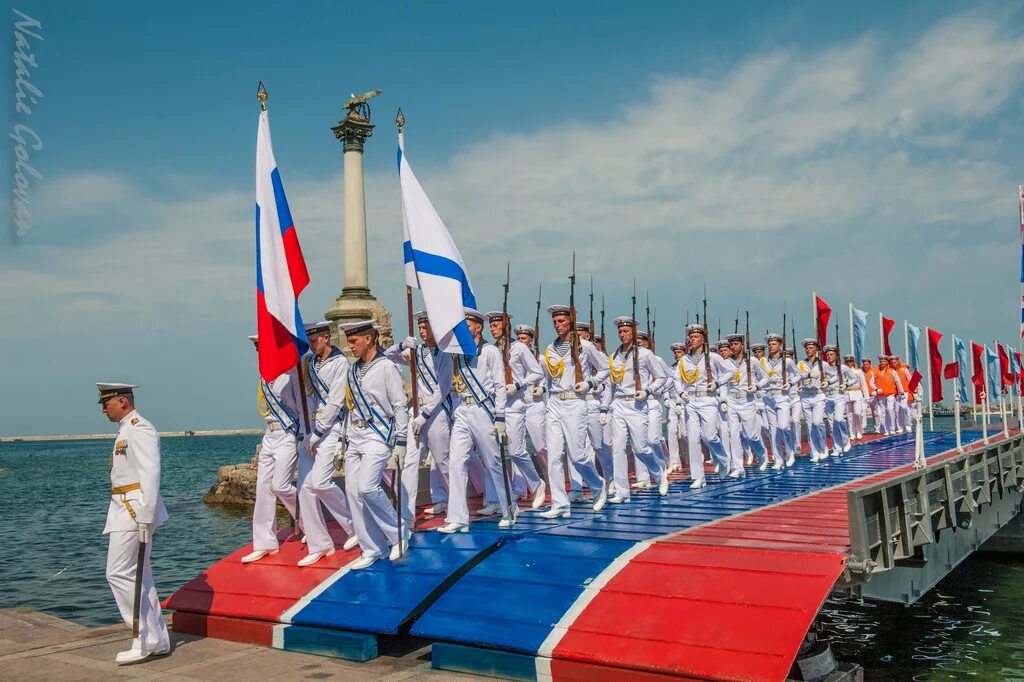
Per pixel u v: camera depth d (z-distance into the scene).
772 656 6.81
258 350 10.24
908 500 11.20
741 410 18.42
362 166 32.66
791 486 15.23
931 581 13.34
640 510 12.27
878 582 10.70
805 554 8.31
